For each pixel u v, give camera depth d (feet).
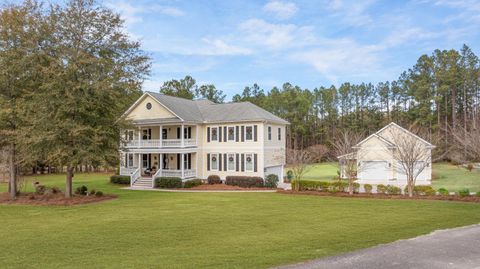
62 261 28.32
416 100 209.87
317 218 46.88
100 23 70.64
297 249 30.58
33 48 65.21
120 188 97.04
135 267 26.12
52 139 62.85
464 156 85.30
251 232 38.63
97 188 96.84
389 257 26.86
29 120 63.93
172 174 100.83
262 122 98.78
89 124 68.28
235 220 46.09
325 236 35.86
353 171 78.69
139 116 111.14
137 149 105.50
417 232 36.91
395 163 102.12
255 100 240.53
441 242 31.60
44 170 161.58
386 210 52.75
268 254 29.04
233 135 102.99
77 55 65.51
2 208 59.67
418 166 88.89
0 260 28.81
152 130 115.14
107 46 71.87
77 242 34.86
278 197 71.92
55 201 66.08
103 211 55.42
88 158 65.21
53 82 62.39
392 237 34.76
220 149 104.94
